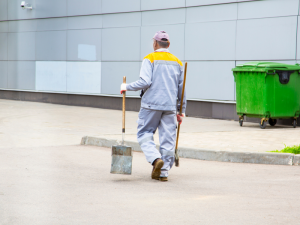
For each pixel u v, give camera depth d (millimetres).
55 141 9242
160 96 5832
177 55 14625
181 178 6105
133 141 8375
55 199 4887
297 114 11297
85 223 4059
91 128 11250
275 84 10945
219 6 13484
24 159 7281
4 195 5027
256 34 12680
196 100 14156
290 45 11969
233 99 13273
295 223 4117
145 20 15516
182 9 14430
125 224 4039
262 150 7613
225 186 5613
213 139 8961
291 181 5902
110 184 5680
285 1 12039
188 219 4203
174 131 6012
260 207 4637
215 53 13641
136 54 15883
